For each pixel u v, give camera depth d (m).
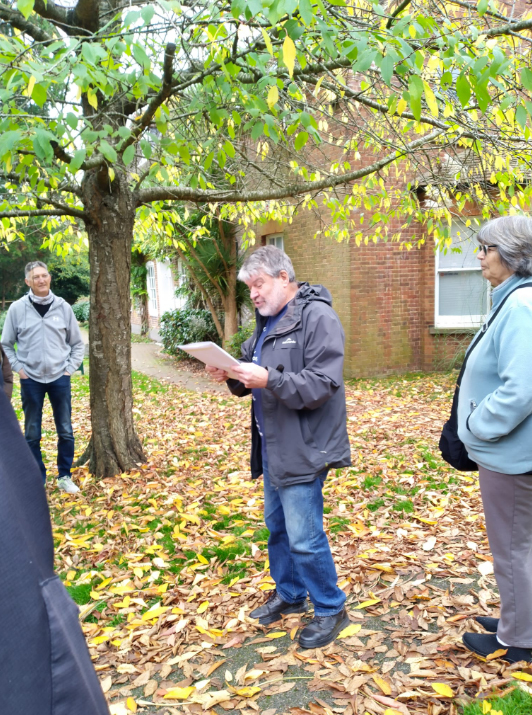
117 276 5.08
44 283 4.66
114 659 2.63
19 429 0.91
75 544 3.80
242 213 6.92
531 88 2.41
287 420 2.40
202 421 7.43
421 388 8.45
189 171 4.95
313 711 2.14
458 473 4.77
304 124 2.96
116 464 5.23
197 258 11.43
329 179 5.10
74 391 10.69
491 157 4.70
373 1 2.73
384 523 3.86
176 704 2.27
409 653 2.45
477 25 3.41
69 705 0.79
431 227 5.79
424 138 4.99
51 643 0.80
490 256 2.20
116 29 3.40
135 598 3.10
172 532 3.98
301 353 2.44
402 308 9.60
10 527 0.80
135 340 19.47
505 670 2.20
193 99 3.64
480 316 9.44
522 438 2.08
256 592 3.09
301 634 2.59
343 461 2.47
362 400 7.86
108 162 4.00
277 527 2.76
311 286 2.56
